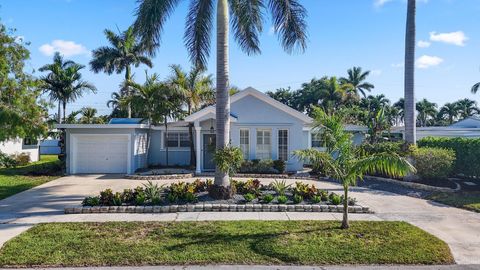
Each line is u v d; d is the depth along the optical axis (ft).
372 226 29.30
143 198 36.40
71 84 120.16
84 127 66.80
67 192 46.93
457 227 29.89
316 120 29.96
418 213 35.17
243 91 69.10
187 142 78.95
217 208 35.42
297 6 43.50
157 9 40.68
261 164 65.21
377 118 73.36
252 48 48.11
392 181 55.47
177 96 73.87
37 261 21.53
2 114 59.93
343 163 28.35
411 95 55.47
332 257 22.09
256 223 30.17
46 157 123.34
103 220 31.71
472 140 54.34
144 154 75.20
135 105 71.97
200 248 23.67
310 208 35.47
